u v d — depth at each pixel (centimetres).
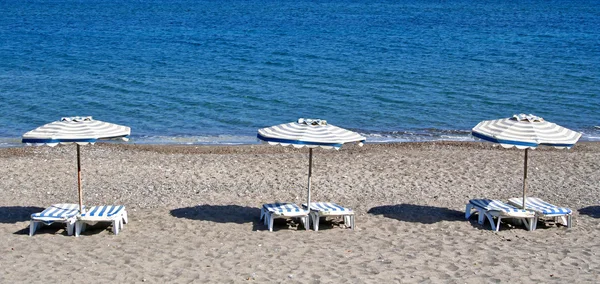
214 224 1558
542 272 1277
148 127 2919
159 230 1506
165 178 1966
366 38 6519
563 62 4997
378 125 3030
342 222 1588
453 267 1296
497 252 1389
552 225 1583
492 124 1491
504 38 6731
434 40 6419
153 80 3969
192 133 2830
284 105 3394
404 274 1254
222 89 3741
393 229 1540
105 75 4122
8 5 12000
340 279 1225
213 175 2002
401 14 10438
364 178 1984
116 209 1516
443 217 1641
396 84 3981
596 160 2284
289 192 1842
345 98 3569
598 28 8075
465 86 3953
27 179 1931
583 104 3516
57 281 1202
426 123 3078
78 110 3209
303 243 1434
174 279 1220
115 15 9494
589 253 1386
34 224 1460
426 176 2022
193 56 5044
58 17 8950
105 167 2083
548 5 13950
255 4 13350
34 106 3269
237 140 2734
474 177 2023
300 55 5159
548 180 2009
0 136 2727
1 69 4300
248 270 1267
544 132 1422
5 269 1255
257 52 5309
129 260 1313
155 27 7506
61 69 4338
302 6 12681
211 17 9275
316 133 1422
